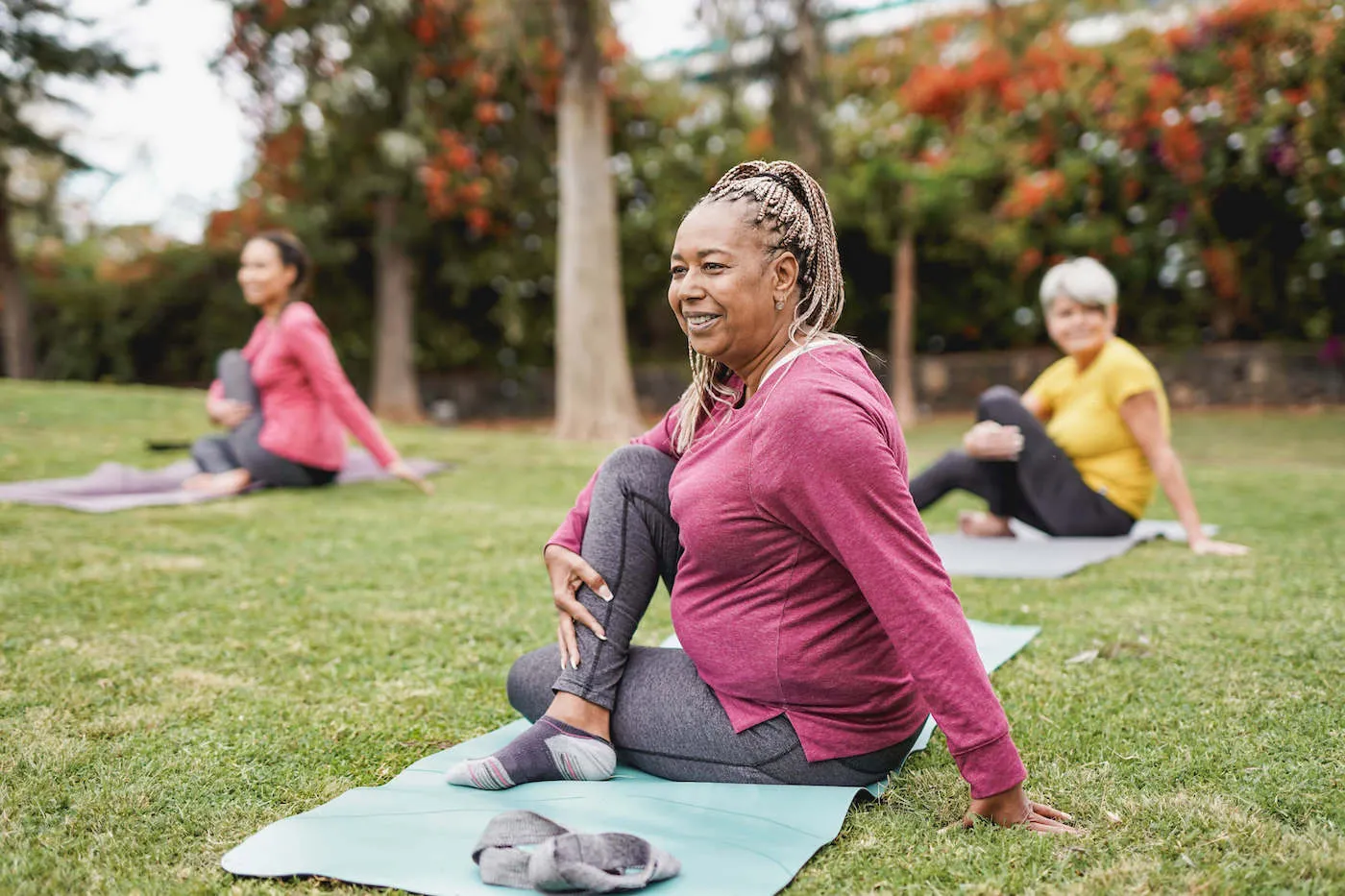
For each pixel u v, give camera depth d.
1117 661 2.76
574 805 1.85
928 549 1.71
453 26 13.95
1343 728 2.20
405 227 15.61
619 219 16.92
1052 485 4.59
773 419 1.72
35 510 4.91
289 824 1.78
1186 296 15.58
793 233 1.81
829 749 1.87
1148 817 1.78
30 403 8.80
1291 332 15.70
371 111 14.59
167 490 5.76
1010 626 3.11
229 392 5.89
